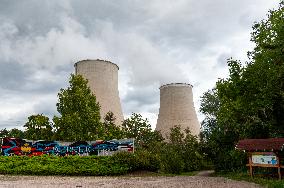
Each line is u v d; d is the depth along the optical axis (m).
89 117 32.19
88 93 34.03
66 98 32.44
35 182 17.80
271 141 19.66
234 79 27.25
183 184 16.86
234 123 28.16
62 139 31.72
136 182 18.25
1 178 20.08
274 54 23.17
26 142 29.47
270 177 19.86
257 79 25.23
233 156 27.78
